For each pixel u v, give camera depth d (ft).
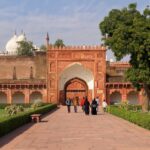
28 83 195.42
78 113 122.52
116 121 85.81
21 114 75.66
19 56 209.97
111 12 120.37
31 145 44.11
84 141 47.60
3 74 209.05
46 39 197.88
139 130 62.80
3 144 45.09
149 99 120.16
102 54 194.29
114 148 40.96
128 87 192.54
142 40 109.91
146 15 115.75
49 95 195.11
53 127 69.15
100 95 193.26
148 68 112.37
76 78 197.26
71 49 194.90
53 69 195.31
